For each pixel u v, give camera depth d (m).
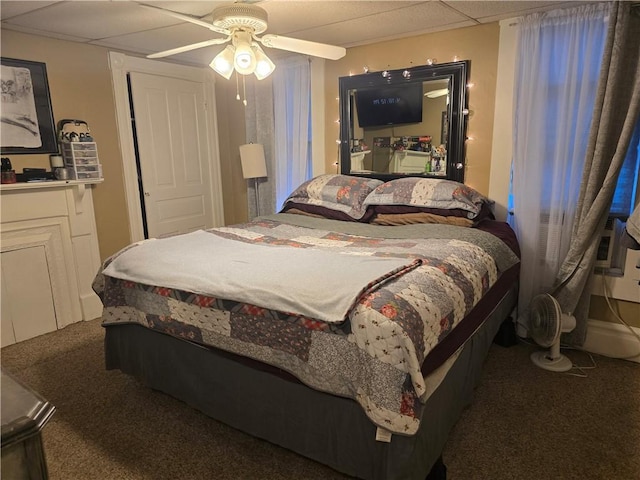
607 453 1.86
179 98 3.97
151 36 3.16
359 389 1.48
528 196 2.83
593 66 2.54
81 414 2.19
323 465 1.81
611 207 2.65
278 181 4.08
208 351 1.97
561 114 2.67
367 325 1.45
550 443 1.93
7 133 2.93
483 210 2.86
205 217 4.35
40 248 3.07
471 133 3.11
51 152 3.17
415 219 2.88
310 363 1.60
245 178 4.26
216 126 4.32
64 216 3.20
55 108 3.19
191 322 1.93
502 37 2.86
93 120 3.42
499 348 2.88
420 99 3.23
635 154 2.54
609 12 2.39
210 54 3.81
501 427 2.04
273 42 2.23
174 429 2.06
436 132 3.21
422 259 1.93
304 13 2.65
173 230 4.07
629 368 2.59
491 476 1.73
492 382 2.44
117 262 2.25
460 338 1.79
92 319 3.44
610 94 2.40
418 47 3.21
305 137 3.84
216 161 4.36
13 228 2.92
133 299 2.18
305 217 3.23
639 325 2.67
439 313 1.58
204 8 2.55
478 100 3.04
